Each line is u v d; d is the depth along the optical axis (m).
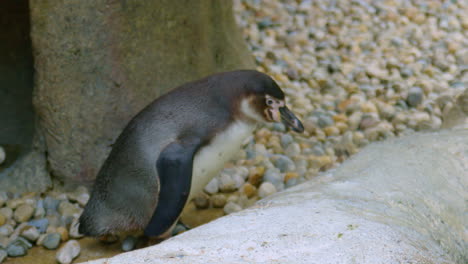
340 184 5.02
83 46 6.87
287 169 8.18
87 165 7.32
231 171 7.86
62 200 7.22
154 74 7.45
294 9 13.99
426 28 13.23
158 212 5.66
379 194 4.80
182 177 5.73
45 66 6.96
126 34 7.03
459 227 4.88
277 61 11.58
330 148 8.84
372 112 9.83
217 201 7.25
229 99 6.18
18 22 8.43
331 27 13.10
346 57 11.85
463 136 6.21
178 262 3.11
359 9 13.91
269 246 3.33
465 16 13.69
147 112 6.30
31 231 6.42
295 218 3.86
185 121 6.07
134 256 3.26
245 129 6.36
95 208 6.41
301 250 3.27
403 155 5.68
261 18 13.56
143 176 6.11
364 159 5.73
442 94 10.35
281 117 6.36
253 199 7.46
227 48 9.05
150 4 7.15
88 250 6.37
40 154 7.43
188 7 7.67
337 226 3.67
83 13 6.75
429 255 3.57
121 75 7.12
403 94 10.36
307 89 10.76
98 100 7.11
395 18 13.54
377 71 11.37
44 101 7.13
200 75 8.16
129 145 6.22
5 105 8.23
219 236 3.57
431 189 5.10
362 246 3.33
